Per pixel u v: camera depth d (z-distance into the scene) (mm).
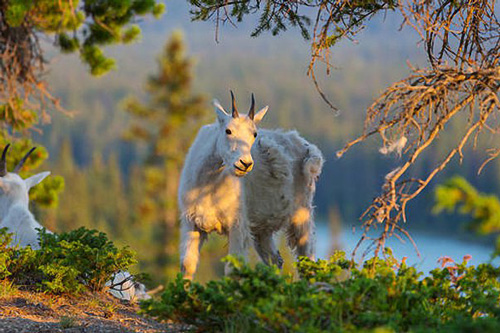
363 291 9836
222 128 15039
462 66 11852
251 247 16938
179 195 16453
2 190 18531
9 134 27812
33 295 14445
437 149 172625
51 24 24859
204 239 16812
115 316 13906
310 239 19406
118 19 25312
